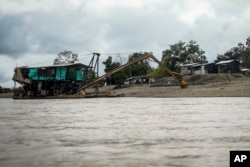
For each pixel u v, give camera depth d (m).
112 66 106.19
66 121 16.08
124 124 14.24
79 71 73.88
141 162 6.64
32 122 15.61
